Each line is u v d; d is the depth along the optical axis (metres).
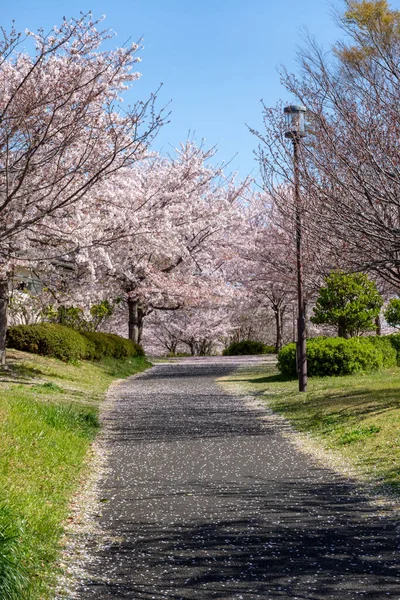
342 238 10.84
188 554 5.39
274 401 15.76
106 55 13.98
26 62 13.48
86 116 11.60
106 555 5.39
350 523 6.17
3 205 9.44
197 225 26.89
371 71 10.92
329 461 9.07
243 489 7.57
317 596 4.47
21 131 10.05
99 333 27.08
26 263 17.44
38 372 18.62
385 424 10.70
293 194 12.57
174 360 36.81
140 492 7.50
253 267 35.94
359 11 10.45
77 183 14.12
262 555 5.33
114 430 11.93
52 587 4.65
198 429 12.02
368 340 21.50
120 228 17.59
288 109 11.72
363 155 10.36
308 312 36.44
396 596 4.44
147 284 30.31
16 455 8.03
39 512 6.14
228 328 45.31
